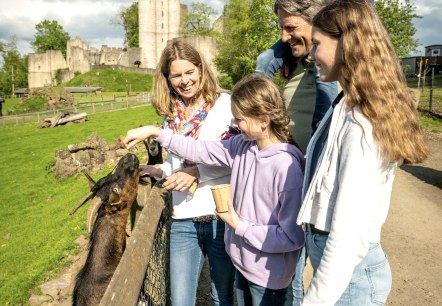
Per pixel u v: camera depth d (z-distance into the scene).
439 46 69.44
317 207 2.15
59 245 10.61
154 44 98.94
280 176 2.70
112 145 18.91
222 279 3.58
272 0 32.41
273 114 2.71
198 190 3.44
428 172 12.13
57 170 18.42
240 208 2.93
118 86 86.06
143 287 2.85
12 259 10.73
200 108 3.52
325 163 2.13
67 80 99.50
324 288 1.97
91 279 3.56
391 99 1.98
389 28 29.48
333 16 2.09
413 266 6.27
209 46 73.81
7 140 33.06
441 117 20.19
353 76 2.03
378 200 2.11
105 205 3.77
